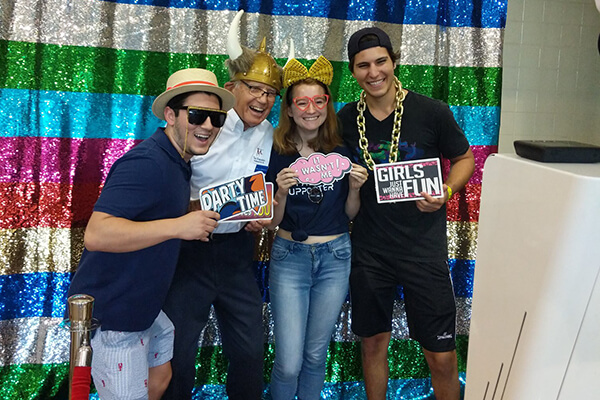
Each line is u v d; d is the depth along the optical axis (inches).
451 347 102.9
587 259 41.2
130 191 70.6
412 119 99.8
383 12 120.5
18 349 113.3
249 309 100.3
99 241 68.4
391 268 102.5
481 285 55.1
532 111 134.3
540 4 131.0
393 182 97.8
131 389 77.7
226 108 88.0
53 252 113.0
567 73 134.3
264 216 89.7
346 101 121.8
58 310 114.1
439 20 122.2
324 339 103.0
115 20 111.3
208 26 114.4
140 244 69.2
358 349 127.8
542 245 44.2
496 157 53.0
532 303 44.9
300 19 118.0
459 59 124.0
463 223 127.9
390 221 101.0
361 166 99.0
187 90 76.9
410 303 102.8
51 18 108.7
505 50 131.5
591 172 42.1
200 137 77.3
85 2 109.7
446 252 103.3
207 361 123.1
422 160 96.3
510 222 49.6
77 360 50.5
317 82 95.3
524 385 45.5
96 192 113.8
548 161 47.5
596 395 43.4
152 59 113.3
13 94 108.5
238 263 99.7
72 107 111.2
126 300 75.7
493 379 51.0
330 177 97.3
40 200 111.6
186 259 96.0
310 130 99.2
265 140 101.0
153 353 87.7
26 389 113.6
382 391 111.0
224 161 96.8
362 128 101.7
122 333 76.5
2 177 109.3
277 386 103.3
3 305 111.7
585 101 136.0
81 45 110.3
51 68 109.5
